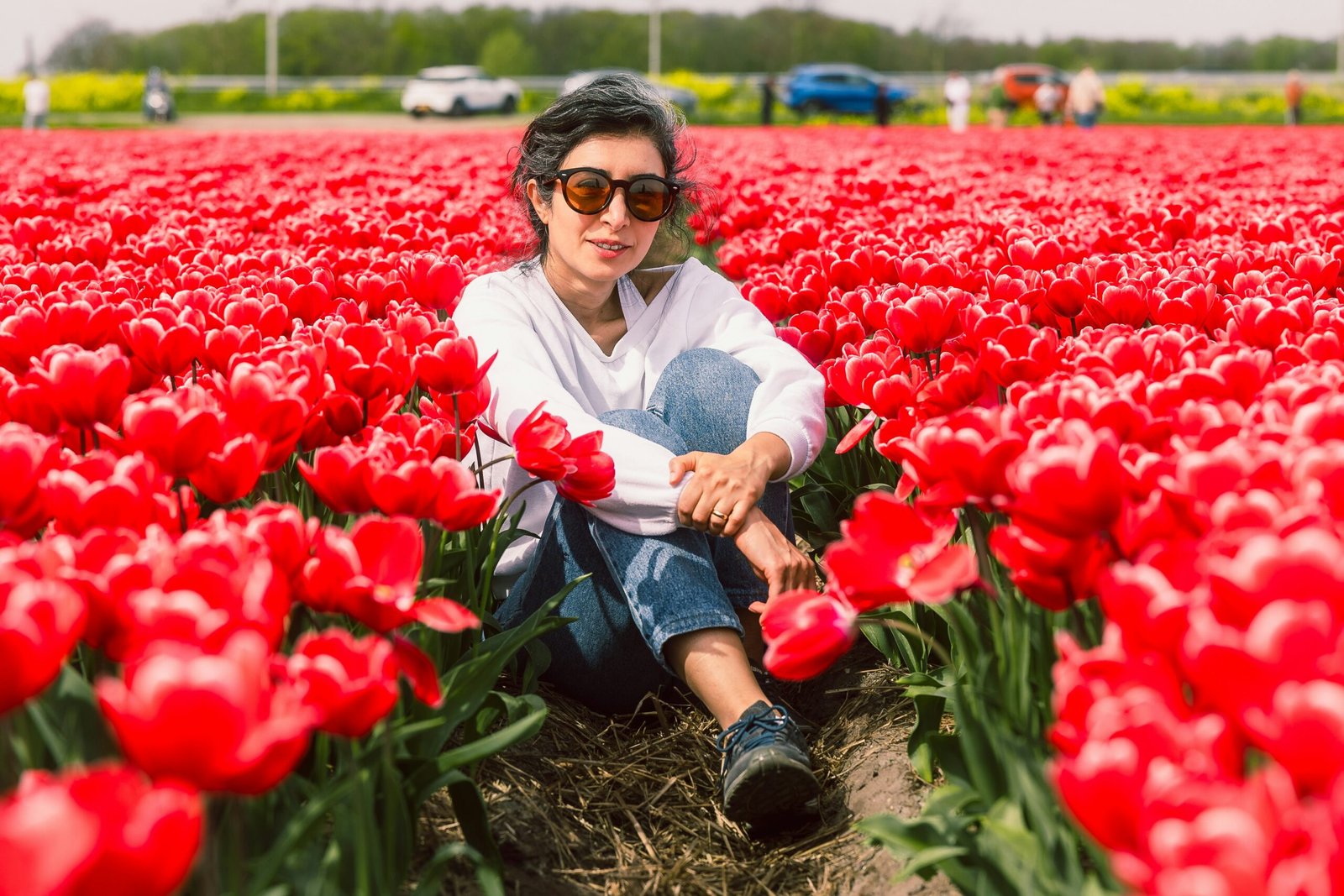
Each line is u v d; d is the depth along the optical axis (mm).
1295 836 1025
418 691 1523
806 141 18328
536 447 2170
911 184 8195
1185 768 1124
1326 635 1091
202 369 2889
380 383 2248
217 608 1354
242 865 1484
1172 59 91875
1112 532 1497
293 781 1726
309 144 15992
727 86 49250
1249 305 2756
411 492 1714
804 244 5301
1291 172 9555
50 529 1936
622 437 2467
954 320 2877
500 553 2531
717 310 3023
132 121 39875
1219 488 1470
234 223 6172
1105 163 11359
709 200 3256
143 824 979
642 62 78438
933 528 1665
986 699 1788
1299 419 1660
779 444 2527
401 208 5996
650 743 2652
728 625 2361
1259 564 1186
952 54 82188
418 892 1690
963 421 1694
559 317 2920
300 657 1319
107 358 2031
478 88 41438
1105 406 1751
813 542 3256
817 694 2840
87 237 4773
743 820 2277
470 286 2973
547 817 2357
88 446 2178
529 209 3016
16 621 1135
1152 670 1261
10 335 2553
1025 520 1521
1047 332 2541
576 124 2783
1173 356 2451
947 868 1669
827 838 2352
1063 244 4785
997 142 17906
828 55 79875
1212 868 982
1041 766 1593
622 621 2553
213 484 1728
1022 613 1881
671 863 2342
